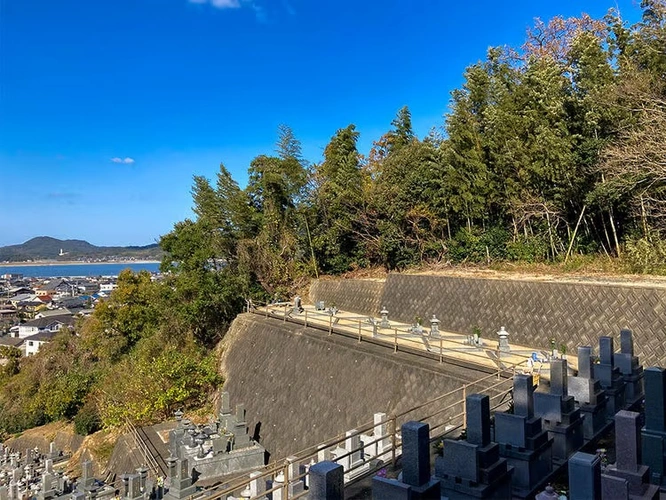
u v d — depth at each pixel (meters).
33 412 32.44
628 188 16.45
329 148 34.16
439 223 25.06
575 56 19.98
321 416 14.93
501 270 20.72
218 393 21.70
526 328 15.41
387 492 4.98
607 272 17.06
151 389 20.70
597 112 17.44
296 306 24.80
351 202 28.30
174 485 12.79
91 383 30.30
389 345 15.20
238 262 29.22
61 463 23.28
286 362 18.52
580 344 13.68
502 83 23.84
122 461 18.41
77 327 41.84
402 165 27.86
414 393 12.55
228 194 30.30
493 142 22.03
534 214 20.72
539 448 6.30
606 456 6.90
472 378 11.41
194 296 27.16
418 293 20.66
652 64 17.45
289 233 31.09
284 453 15.30
